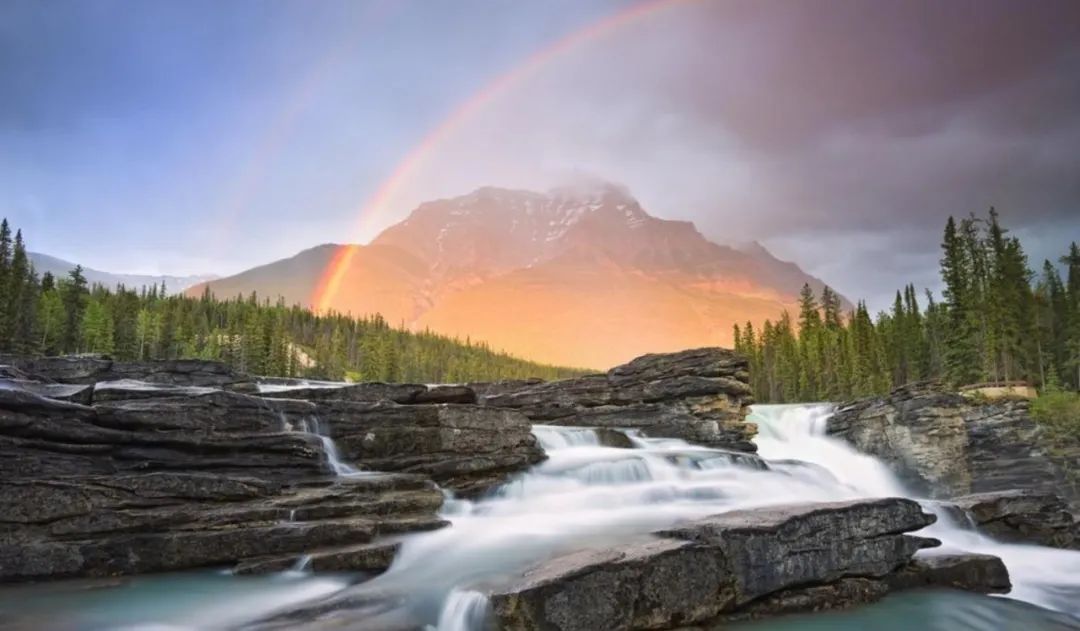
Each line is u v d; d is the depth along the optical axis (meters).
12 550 15.75
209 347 133.25
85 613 13.96
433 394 31.00
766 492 27.39
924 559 18.34
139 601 14.68
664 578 13.65
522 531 19.67
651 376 43.97
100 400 21.00
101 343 110.19
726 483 27.38
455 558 17.02
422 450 25.81
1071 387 86.62
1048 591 18.88
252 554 17.11
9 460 17.41
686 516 22.00
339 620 13.40
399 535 18.88
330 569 16.66
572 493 25.12
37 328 107.12
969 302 84.06
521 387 51.41
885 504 17.70
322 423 24.64
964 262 87.25
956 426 49.19
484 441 27.38
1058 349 90.06
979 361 83.12
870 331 100.88
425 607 14.12
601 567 13.07
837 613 15.57
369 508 19.89
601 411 43.00
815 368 109.19
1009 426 51.53
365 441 24.88
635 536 18.28
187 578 16.22
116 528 16.75
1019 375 82.62
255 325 136.62
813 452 52.34
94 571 16.16
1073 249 99.38
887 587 17.00
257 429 22.42
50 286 128.12
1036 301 90.06
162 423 20.34
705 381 40.97
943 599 16.89
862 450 53.19
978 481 49.16
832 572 16.27
